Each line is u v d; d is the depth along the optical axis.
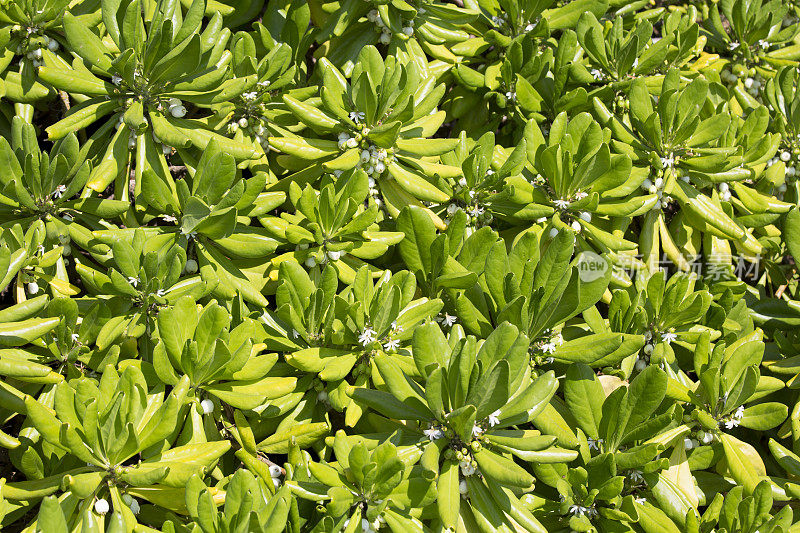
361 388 2.30
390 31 2.91
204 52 2.52
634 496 2.57
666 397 2.65
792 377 2.92
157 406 2.22
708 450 2.63
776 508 2.75
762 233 3.12
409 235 2.57
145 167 2.48
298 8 2.84
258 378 2.28
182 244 2.43
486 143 2.72
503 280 2.49
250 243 2.43
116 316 2.33
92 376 2.38
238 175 2.70
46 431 1.98
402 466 2.07
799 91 3.16
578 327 2.74
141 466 2.08
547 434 2.34
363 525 2.18
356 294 2.35
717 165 2.82
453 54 3.09
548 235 2.74
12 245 2.27
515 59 3.01
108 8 2.46
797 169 3.23
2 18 2.51
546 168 2.70
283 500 1.99
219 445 2.14
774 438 2.98
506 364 2.01
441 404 2.17
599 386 2.48
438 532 2.29
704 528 2.45
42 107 2.88
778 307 3.05
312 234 2.47
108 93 2.46
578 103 2.94
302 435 2.33
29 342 2.19
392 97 2.61
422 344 2.22
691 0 3.80
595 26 2.97
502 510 2.26
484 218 2.80
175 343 2.20
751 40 3.42
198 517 2.01
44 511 1.83
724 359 2.75
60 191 2.40
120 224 2.76
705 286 2.77
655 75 3.23
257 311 2.43
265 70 2.66
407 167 2.78
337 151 2.65
